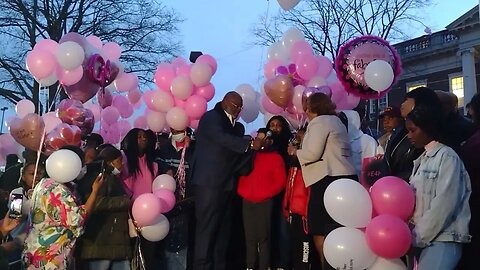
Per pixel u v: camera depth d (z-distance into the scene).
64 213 4.38
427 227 3.46
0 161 7.65
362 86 6.05
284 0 6.48
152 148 5.98
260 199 5.72
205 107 6.48
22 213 4.47
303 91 5.97
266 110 6.78
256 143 5.42
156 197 5.14
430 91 4.09
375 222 3.73
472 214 3.83
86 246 4.88
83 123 6.42
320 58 6.63
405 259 4.10
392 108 5.93
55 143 5.76
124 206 4.97
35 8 23.20
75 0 23.75
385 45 6.21
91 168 5.18
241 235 6.15
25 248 4.45
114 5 24.67
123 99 8.24
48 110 7.60
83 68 6.50
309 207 5.03
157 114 6.78
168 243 5.91
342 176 4.90
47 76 5.96
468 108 4.67
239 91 7.01
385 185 3.83
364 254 3.82
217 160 5.52
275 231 6.00
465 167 3.88
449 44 30.89
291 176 5.63
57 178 4.48
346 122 5.75
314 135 4.92
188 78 6.42
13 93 23.80
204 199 5.50
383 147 5.89
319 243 5.08
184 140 6.51
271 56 7.08
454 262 3.47
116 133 8.12
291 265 6.02
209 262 5.53
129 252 5.06
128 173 5.73
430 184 3.59
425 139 3.70
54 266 4.37
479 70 29.84
